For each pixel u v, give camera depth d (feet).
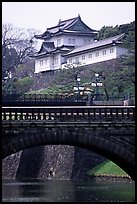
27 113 223.71
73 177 452.35
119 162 239.91
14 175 498.28
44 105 334.65
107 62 535.19
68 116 226.38
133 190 332.80
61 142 225.56
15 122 221.25
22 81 555.69
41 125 223.30
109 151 228.43
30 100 347.56
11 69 609.01
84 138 226.58
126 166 237.86
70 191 338.75
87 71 504.02
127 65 456.86
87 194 314.96
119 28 586.04
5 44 596.29
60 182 422.00
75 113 237.04
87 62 574.15
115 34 592.60
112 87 431.43
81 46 620.08
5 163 504.43
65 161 465.06
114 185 372.79
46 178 479.82
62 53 645.51
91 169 443.73
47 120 224.12
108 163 434.71
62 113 233.55
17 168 498.28
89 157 449.48
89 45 586.45
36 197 305.53
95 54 561.84
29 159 499.92
